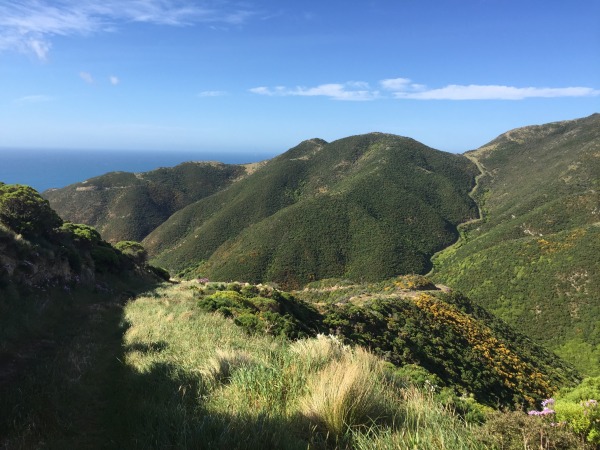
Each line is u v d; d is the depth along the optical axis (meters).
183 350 6.96
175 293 20.61
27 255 14.02
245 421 3.11
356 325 20.39
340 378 3.64
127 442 3.40
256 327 11.16
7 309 9.38
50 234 20.16
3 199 17.75
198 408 3.72
